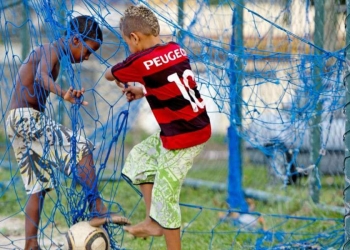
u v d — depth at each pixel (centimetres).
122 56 1614
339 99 1050
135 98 875
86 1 888
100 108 1767
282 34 1164
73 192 879
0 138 1805
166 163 835
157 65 810
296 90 1020
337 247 1055
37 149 929
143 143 890
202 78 1021
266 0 1207
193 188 1570
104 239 852
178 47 838
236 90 1059
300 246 1066
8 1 1587
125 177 885
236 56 945
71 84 853
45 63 877
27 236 951
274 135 1207
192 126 823
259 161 1500
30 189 936
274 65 1114
